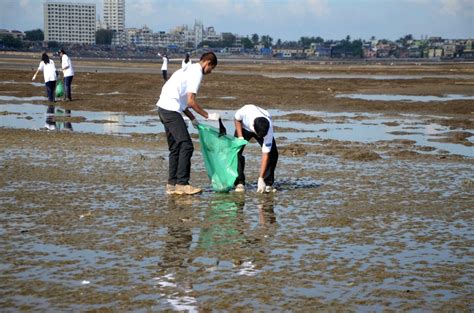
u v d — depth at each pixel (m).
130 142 18.70
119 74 63.69
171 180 12.02
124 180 13.10
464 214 10.63
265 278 7.43
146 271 7.64
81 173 13.76
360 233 9.41
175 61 137.12
